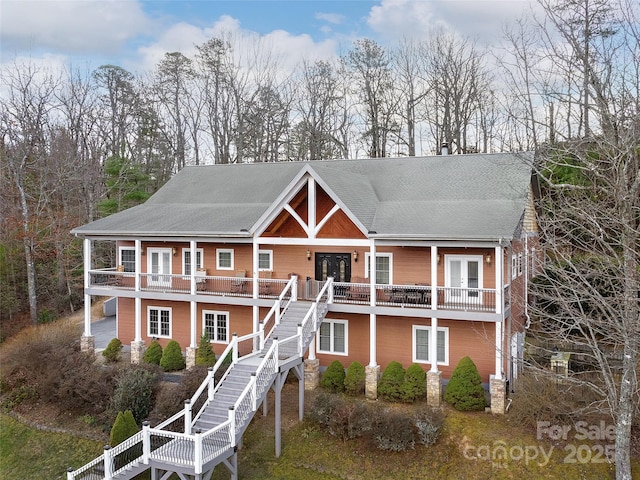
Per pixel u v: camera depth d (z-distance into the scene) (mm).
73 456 20094
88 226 28516
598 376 18344
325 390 22359
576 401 18172
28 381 24953
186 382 20734
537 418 18062
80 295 39812
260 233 24234
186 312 27719
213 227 25453
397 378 21000
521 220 22594
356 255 24625
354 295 23219
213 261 27625
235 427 16641
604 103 16297
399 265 23625
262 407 21031
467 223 21219
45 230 39406
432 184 25688
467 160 26719
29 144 42969
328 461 17812
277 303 22000
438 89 47906
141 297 26766
